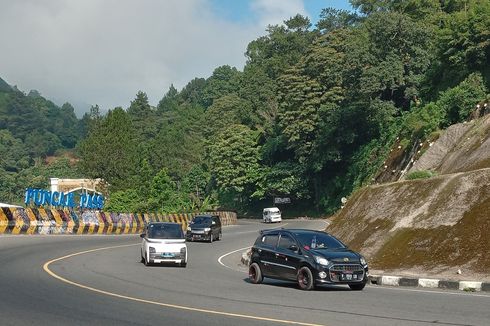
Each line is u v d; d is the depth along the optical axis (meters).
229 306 12.34
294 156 90.69
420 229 21.42
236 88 174.88
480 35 52.84
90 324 9.86
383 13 66.44
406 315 11.28
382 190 26.95
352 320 10.62
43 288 14.49
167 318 10.58
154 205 70.06
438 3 79.06
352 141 73.81
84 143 82.06
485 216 19.69
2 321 9.98
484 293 15.48
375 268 20.59
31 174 181.00
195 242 41.88
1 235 35.81
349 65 68.81
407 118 60.53
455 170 30.47
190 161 126.31
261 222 82.25
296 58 119.19
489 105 41.78
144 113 178.25
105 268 20.84
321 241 17.41
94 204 56.12
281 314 11.27
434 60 62.88
